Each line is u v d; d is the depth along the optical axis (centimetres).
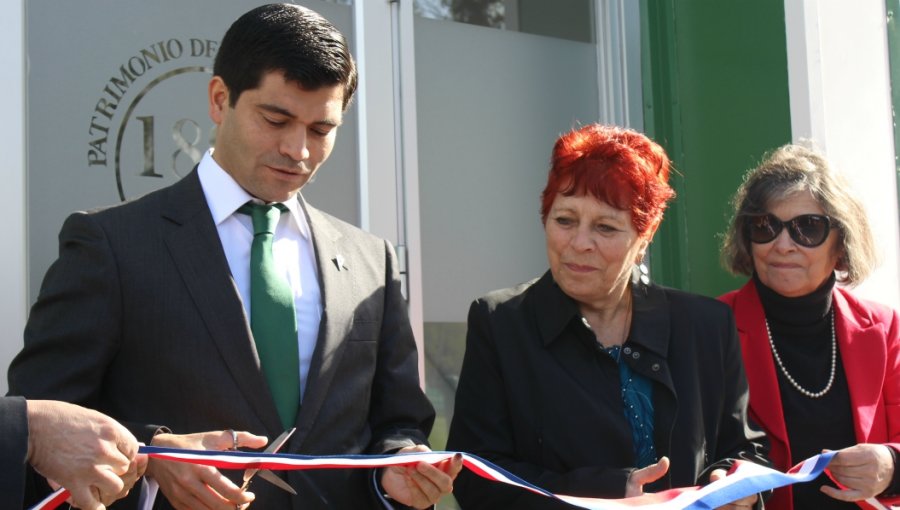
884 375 322
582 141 280
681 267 473
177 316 239
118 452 194
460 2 445
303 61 240
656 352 279
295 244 264
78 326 233
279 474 244
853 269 326
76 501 191
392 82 416
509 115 455
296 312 255
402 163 415
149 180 359
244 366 240
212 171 258
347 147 405
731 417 289
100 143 350
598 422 271
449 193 437
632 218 275
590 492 254
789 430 317
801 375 322
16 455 187
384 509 246
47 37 341
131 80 357
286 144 244
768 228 322
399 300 278
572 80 474
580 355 281
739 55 470
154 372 237
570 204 275
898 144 482
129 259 240
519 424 277
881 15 481
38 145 338
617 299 286
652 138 477
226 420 237
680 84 480
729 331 295
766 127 462
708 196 476
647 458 274
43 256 338
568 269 276
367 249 277
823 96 452
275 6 251
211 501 214
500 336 285
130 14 358
